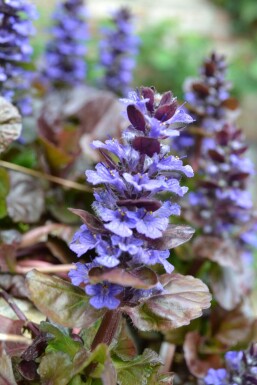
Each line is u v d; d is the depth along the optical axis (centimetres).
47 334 38
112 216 33
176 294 36
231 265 51
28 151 56
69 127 57
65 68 72
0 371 36
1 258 46
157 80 132
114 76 75
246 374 42
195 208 53
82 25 72
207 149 53
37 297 35
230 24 171
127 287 35
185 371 50
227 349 50
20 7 49
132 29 74
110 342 36
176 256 54
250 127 137
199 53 135
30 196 51
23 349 39
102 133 59
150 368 37
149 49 135
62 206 53
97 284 34
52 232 50
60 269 47
